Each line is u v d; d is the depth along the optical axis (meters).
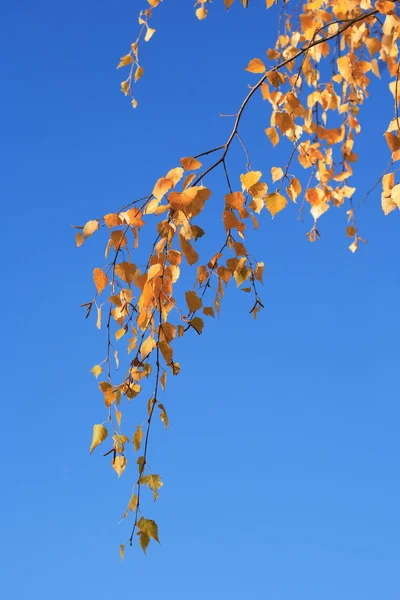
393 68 2.51
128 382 2.21
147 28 2.77
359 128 2.89
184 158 2.16
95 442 2.18
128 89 2.81
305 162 2.62
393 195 2.07
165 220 2.16
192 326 2.15
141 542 2.09
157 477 2.12
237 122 2.21
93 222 2.18
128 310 2.24
